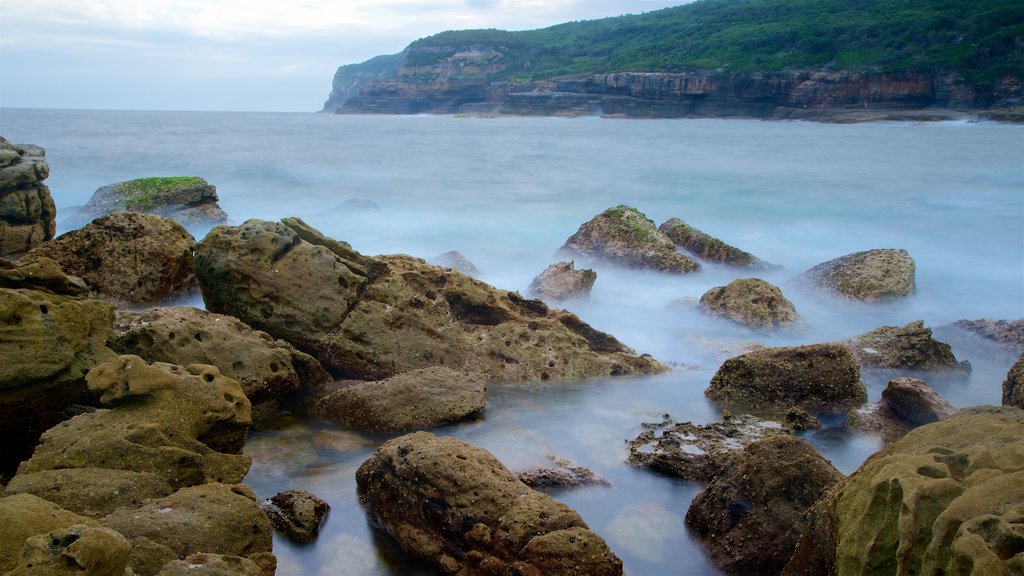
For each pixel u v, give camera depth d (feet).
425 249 78.54
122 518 21.22
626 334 50.80
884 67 341.00
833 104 353.10
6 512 19.31
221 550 21.35
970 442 18.53
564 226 90.74
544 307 44.73
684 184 120.57
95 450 24.72
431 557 23.84
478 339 41.60
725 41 442.09
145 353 33.63
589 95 485.56
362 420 33.60
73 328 29.48
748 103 397.80
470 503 23.91
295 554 24.48
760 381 36.88
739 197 108.47
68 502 22.54
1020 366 34.94
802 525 23.09
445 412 33.88
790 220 93.71
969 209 97.91
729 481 25.38
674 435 31.32
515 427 33.78
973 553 14.49
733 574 23.54
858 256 60.08
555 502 23.71
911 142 204.13
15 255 61.87
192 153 173.99
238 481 26.32
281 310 39.45
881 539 17.12
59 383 28.30
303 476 29.30
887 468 17.88
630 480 29.12
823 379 36.29
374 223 91.61
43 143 204.44
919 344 41.55
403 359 39.52
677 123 370.94
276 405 35.53
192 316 36.88
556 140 229.45
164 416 26.21
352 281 40.63
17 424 27.96
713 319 51.26
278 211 100.42
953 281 65.98
